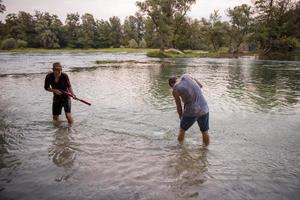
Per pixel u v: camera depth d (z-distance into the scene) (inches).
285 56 2262.6
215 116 338.0
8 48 3631.9
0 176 186.1
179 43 3031.5
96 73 868.0
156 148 236.7
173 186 175.9
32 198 161.2
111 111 358.0
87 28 4596.5
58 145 240.5
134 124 302.4
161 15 2309.3
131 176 187.8
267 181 183.5
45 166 201.2
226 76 804.6
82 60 1660.9
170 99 438.0
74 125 297.1
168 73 882.8
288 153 227.5
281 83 645.3
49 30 4188.0
